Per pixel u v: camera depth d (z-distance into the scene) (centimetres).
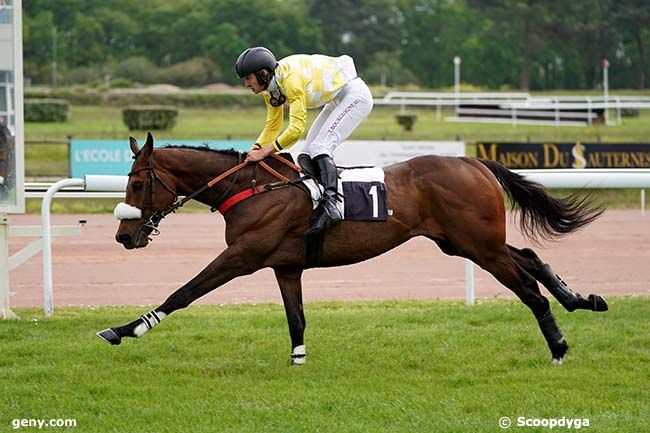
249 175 949
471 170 988
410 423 788
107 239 1948
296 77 936
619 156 2588
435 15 10525
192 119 5506
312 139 998
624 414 811
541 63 10212
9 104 1174
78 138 3894
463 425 780
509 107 5216
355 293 1398
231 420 798
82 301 1320
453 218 976
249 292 1396
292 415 809
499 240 980
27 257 1198
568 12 9075
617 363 982
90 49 9412
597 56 9281
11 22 1164
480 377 928
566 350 986
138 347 1031
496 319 1171
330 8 10156
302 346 978
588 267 1622
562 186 1268
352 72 990
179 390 882
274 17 9812
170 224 2250
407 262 1697
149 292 1390
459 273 1580
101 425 787
